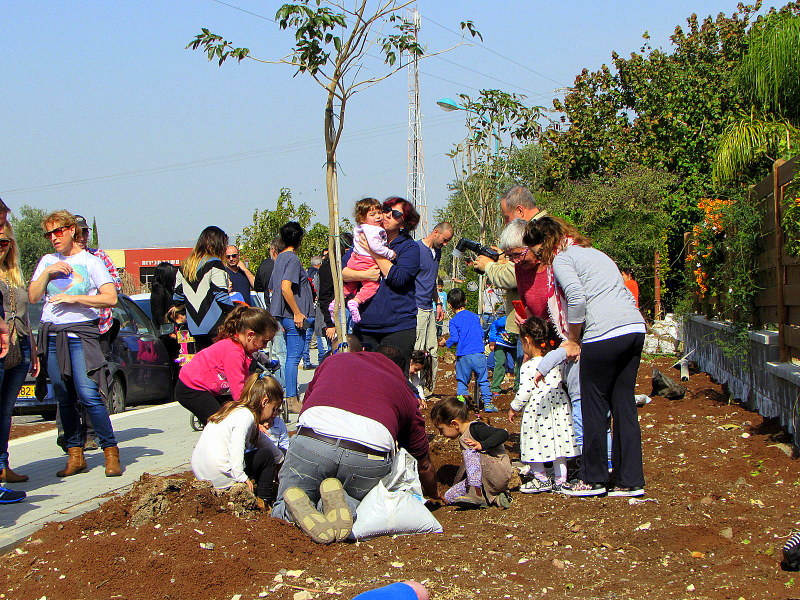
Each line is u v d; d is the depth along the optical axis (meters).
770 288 9.02
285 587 4.34
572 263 6.18
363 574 4.51
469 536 5.28
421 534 5.36
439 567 4.61
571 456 6.39
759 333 9.15
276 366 7.92
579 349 6.24
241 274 10.92
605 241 26.66
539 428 6.40
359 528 5.18
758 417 9.03
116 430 9.73
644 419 9.29
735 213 9.65
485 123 14.44
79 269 7.09
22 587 4.35
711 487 6.26
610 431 6.73
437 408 6.22
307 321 10.64
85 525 5.20
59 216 7.01
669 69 31.69
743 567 4.51
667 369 14.20
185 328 9.62
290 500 5.23
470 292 23.83
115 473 7.07
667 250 27.05
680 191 28.31
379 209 6.84
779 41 15.72
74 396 7.19
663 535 5.02
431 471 6.17
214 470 5.70
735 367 10.53
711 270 11.49
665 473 6.71
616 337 5.99
